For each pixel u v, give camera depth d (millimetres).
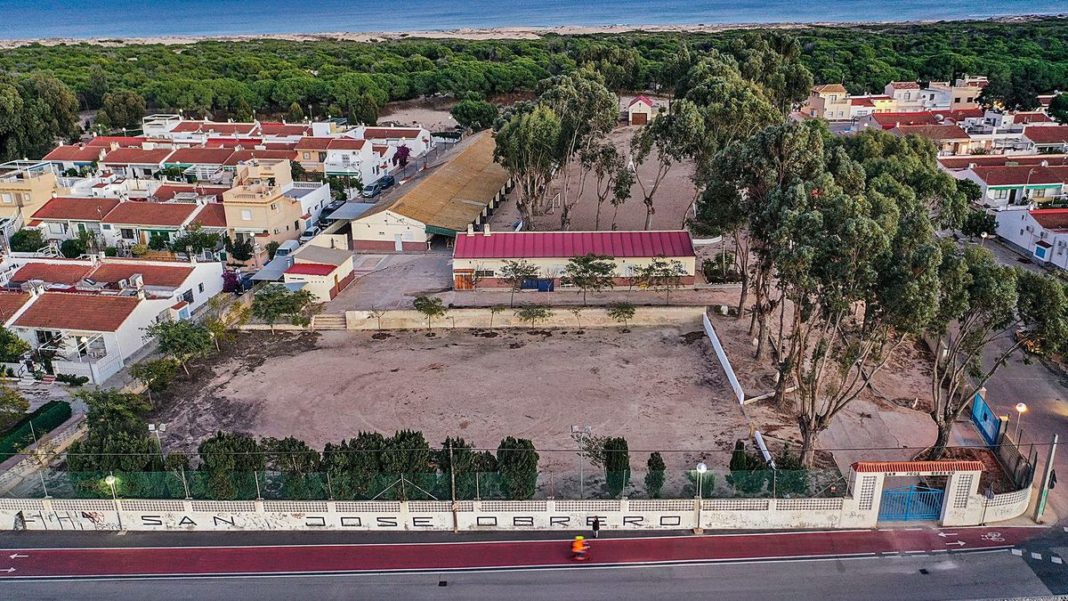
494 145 127812
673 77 148750
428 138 146625
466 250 79750
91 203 99312
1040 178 101438
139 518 45188
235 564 42312
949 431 48594
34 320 65438
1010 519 44188
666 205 105750
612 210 104375
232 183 108688
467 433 54812
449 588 40156
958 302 41500
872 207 45906
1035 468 44719
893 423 53969
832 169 56438
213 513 44875
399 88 191250
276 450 46188
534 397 59688
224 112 179125
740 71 131375
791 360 53719
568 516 44344
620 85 177875
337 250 83750
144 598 39750
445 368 64938
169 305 71250
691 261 77750
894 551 41781
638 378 62312
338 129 142000
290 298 71312
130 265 77125
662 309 71938
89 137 162875
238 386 62438
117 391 57594
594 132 94500
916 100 156875
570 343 69188
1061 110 144375
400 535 44594
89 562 42625
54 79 155250
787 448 50938
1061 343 42219
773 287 78250
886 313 42375
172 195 105375
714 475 44625
